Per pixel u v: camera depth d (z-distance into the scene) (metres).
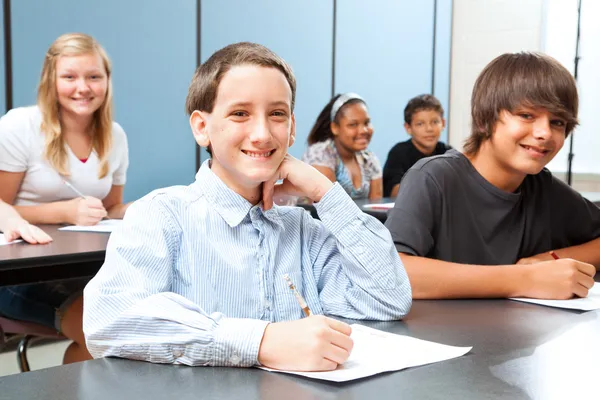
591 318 1.05
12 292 1.79
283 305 1.03
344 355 0.78
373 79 5.18
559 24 5.04
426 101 3.97
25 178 2.12
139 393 0.70
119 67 3.84
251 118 0.95
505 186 1.45
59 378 0.74
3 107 3.38
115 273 0.89
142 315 0.82
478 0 5.47
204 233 0.98
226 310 0.98
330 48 4.88
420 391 0.71
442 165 1.42
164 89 4.05
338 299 1.06
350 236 1.04
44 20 3.51
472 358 0.83
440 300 1.18
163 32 4.01
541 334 0.95
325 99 4.89
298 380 0.74
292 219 1.08
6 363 2.33
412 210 1.35
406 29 5.34
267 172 0.97
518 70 1.34
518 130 1.34
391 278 1.03
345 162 3.54
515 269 1.21
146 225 0.94
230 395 0.69
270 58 0.97
